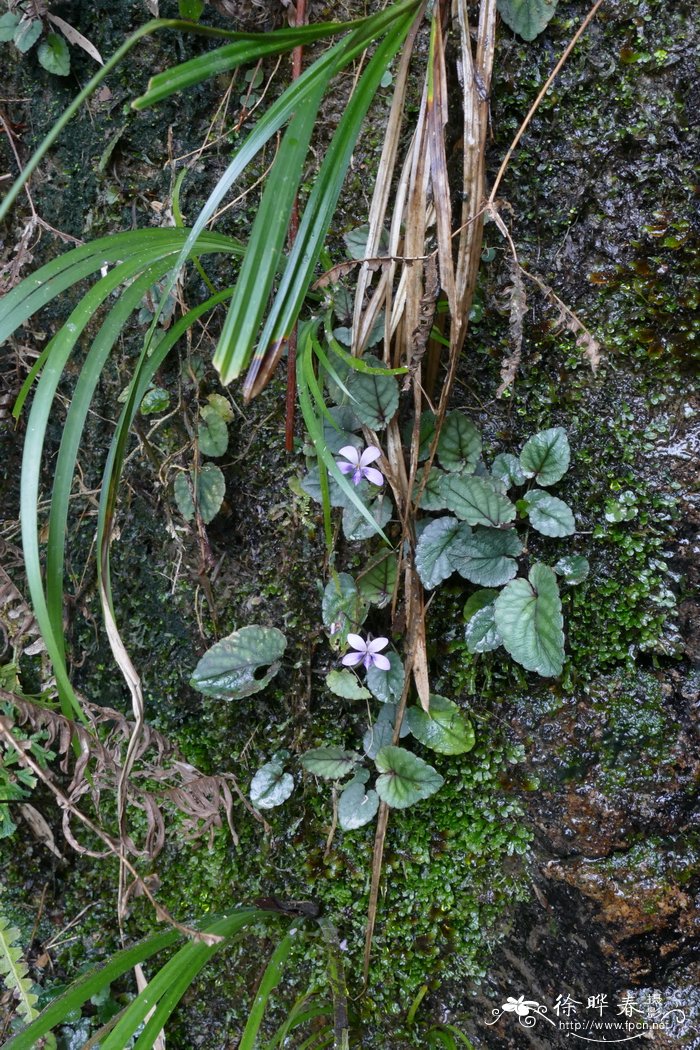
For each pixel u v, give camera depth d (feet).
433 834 1.43
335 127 1.38
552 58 1.27
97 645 1.62
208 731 1.58
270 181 0.99
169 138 1.47
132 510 1.57
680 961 1.26
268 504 1.49
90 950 1.63
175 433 1.51
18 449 1.65
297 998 1.47
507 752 1.39
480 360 1.35
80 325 1.04
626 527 1.32
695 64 1.23
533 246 1.32
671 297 1.28
